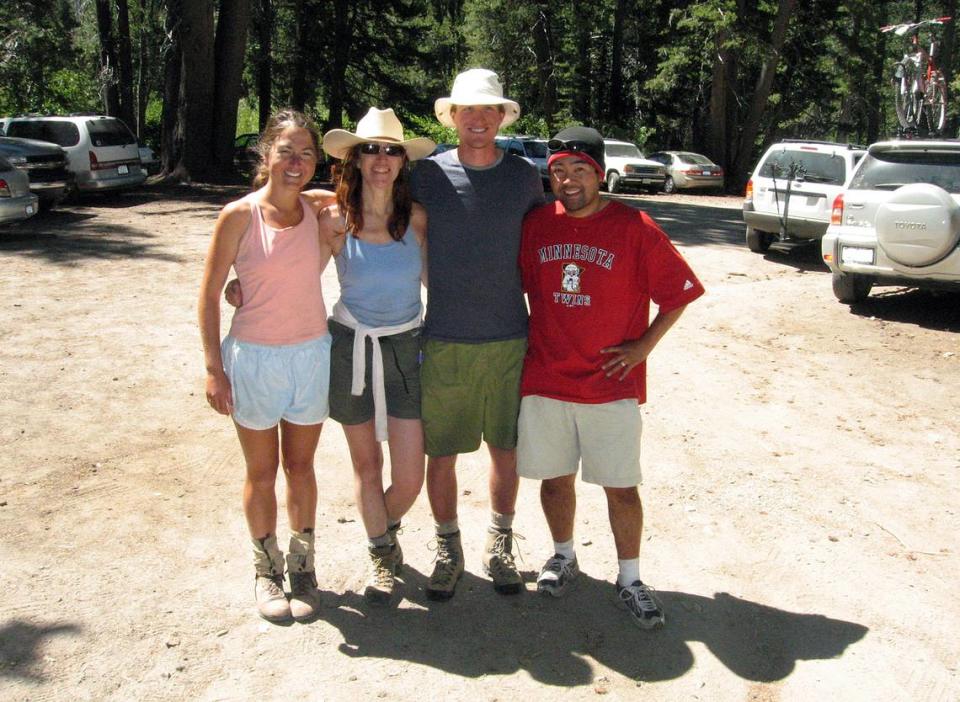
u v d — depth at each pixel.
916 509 4.73
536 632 3.51
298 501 3.56
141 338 7.39
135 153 18.19
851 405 6.39
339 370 3.56
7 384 6.14
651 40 38.09
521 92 39.97
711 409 6.25
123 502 4.48
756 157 41.34
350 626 3.51
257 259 3.29
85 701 2.99
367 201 3.49
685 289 3.41
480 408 3.68
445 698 3.09
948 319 8.93
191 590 3.71
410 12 32.53
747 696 3.15
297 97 32.34
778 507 4.71
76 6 38.97
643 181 27.14
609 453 3.52
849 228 9.08
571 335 3.48
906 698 3.16
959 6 42.78
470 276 3.53
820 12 32.97
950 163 8.72
